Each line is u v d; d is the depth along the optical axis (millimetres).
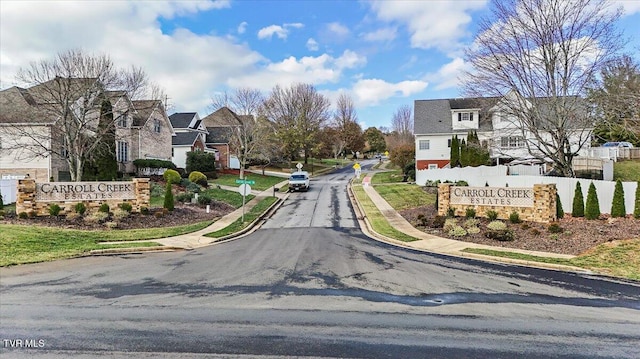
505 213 16359
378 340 5621
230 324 6234
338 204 25391
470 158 29641
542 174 24609
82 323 6215
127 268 10211
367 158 85875
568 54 18469
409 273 9773
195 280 9023
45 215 16125
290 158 56125
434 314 6781
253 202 25922
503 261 11148
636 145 34125
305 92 58031
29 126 24422
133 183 18312
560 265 10320
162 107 37844
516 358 5031
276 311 6902
